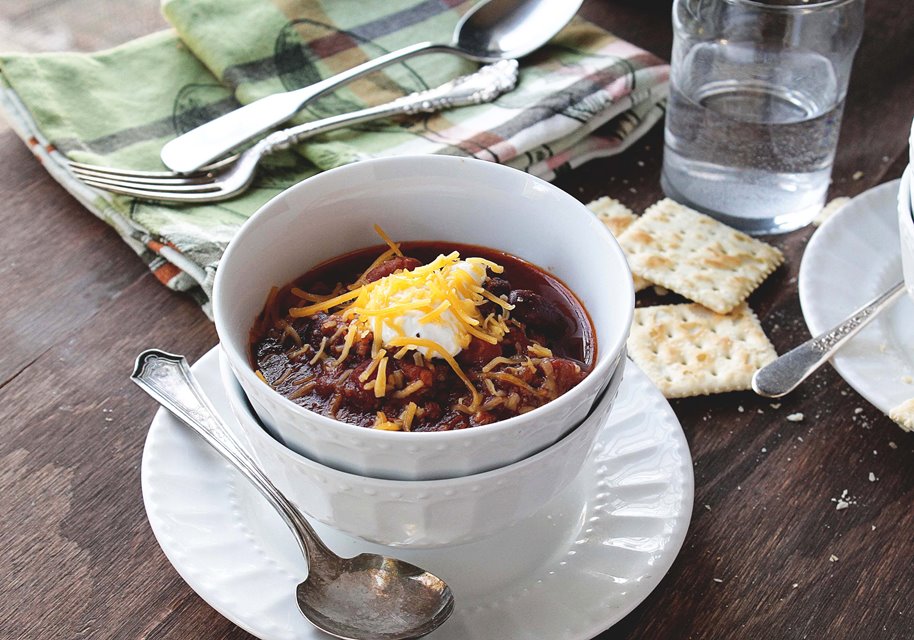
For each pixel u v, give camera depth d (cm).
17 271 49
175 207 50
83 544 40
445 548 37
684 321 47
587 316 39
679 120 51
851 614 38
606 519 38
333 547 38
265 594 36
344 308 38
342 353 36
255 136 52
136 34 60
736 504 41
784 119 49
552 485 36
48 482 41
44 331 47
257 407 35
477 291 37
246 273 37
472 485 34
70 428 43
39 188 52
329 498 35
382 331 36
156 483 38
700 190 52
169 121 54
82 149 52
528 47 57
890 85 58
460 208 40
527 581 37
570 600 36
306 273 40
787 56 49
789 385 43
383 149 52
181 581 39
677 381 44
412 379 35
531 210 39
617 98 54
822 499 41
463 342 36
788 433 43
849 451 43
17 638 37
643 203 53
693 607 38
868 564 40
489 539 38
